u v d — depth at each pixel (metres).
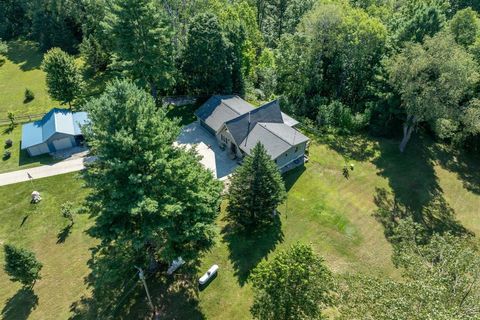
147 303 27.95
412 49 42.22
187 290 29.05
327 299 21.53
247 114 43.94
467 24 51.56
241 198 32.91
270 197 32.94
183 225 25.48
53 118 46.62
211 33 49.62
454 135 49.62
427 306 16.17
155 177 24.34
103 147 23.08
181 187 26.22
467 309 17.78
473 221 38.69
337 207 38.41
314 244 34.06
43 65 50.72
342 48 53.66
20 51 82.25
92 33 69.50
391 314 16.48
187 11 56.28
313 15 52.66
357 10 54.38
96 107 23.56
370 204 39.41
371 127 51.81
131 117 23.80
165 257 26.14
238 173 33.22
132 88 25.30
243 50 61.28
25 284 29.05
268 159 32.72
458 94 41.00
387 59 47.31
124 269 28.84
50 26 77.38
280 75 58.22
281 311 21.25
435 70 40.91
